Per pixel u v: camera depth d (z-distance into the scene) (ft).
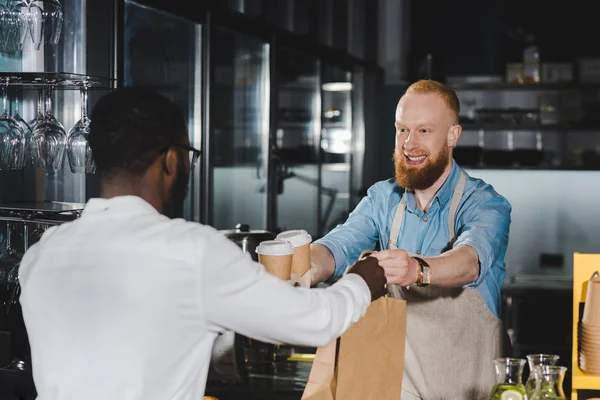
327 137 21.35
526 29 23.16
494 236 6.91
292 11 20.56
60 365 4.73
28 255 5.07
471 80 23.02
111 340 4.63
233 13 14.69
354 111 22.75
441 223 7.38
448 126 7.15
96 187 10.68
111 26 9.78
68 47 10.04
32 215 8.64
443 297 7.14
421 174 7.13
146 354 4.61
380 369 5.60
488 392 7.21
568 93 22.81
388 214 7.74
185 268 4.65
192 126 13.93
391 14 23.49
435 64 23.39
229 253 4.72
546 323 17.90
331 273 7.39
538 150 22.93
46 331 4.83
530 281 19.07
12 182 9.88
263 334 4.72
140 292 4.63
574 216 20.08
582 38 22.93
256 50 16.69
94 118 4.99
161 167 5.02
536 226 20.20
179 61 13.92
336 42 23.17
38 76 8.31
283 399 9.01
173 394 4.72
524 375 10.35
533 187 20.22
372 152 23.02
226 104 15.96
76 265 4.79
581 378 6.92
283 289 4.71
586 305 7.06
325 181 21.42
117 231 4.81
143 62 13.84
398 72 23.57
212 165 13.98
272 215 16.96
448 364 7.17
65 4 9.98
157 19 13.89
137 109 4.94
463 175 7.41
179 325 4.66
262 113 16.75
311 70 19.77
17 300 8.75
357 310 5.06
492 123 22.62
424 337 7.20
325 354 5.45
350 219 7.95
